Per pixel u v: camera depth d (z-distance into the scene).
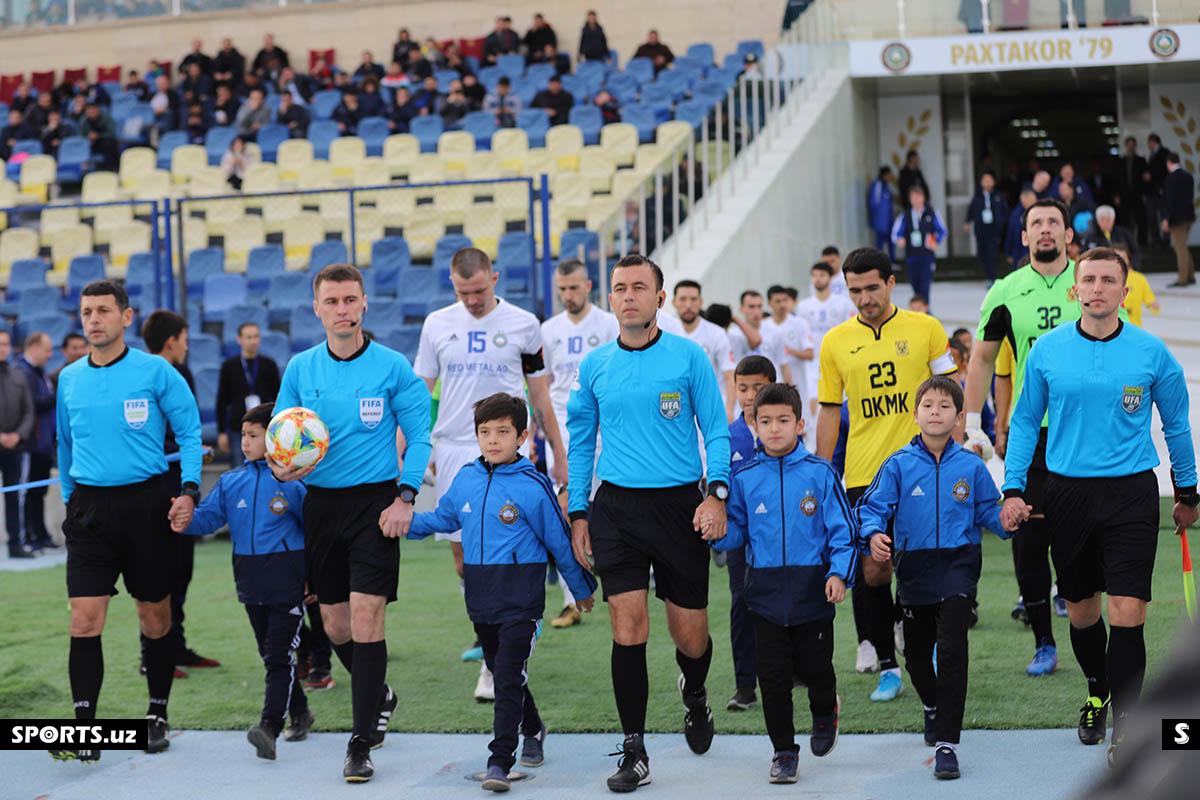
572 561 4.69
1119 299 4.50
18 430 10.73
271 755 4.79
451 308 6.21
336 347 4.87
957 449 4.64
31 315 14.51
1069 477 4.54
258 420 5.04
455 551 6.28
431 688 5.94
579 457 4.76
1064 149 29.47
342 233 14.38
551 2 22.83
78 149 19.69
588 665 6.31
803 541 4.42
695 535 4.55
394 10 23.23
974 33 20.39
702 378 4.59
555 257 14.22
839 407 5.48
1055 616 6.89
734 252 13.25
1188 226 17.55
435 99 19.61
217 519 5.07
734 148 14.96
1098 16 20.00
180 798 4.43
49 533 11.58
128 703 5.80
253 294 13.86
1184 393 4.55
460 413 6.14
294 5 23.52
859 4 20.80
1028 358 4.69
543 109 18.44
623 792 4.32
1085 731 4.64
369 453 4.78
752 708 5.42
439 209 14.11
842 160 19.78
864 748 4.75
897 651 6.24
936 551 4.55
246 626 7.61
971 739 4.78
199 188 18.05
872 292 5.27
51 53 24.16
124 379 4.97
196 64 22.05
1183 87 21.70
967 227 18.94
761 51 21.02
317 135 19.16
